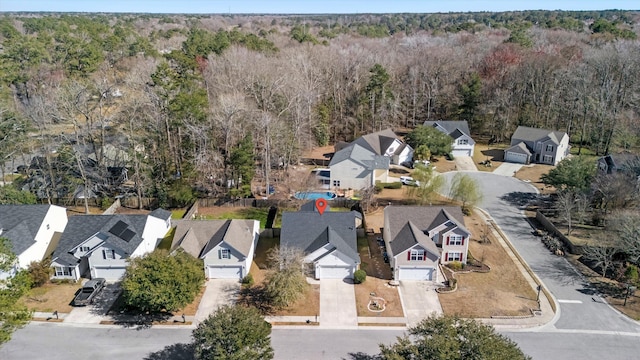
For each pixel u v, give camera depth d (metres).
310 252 43.31
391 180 69.31
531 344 35.06
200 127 59.78
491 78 96.00
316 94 83.31
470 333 27.78
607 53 90.19
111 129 74.12
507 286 42.56
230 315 31.73
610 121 80.56
